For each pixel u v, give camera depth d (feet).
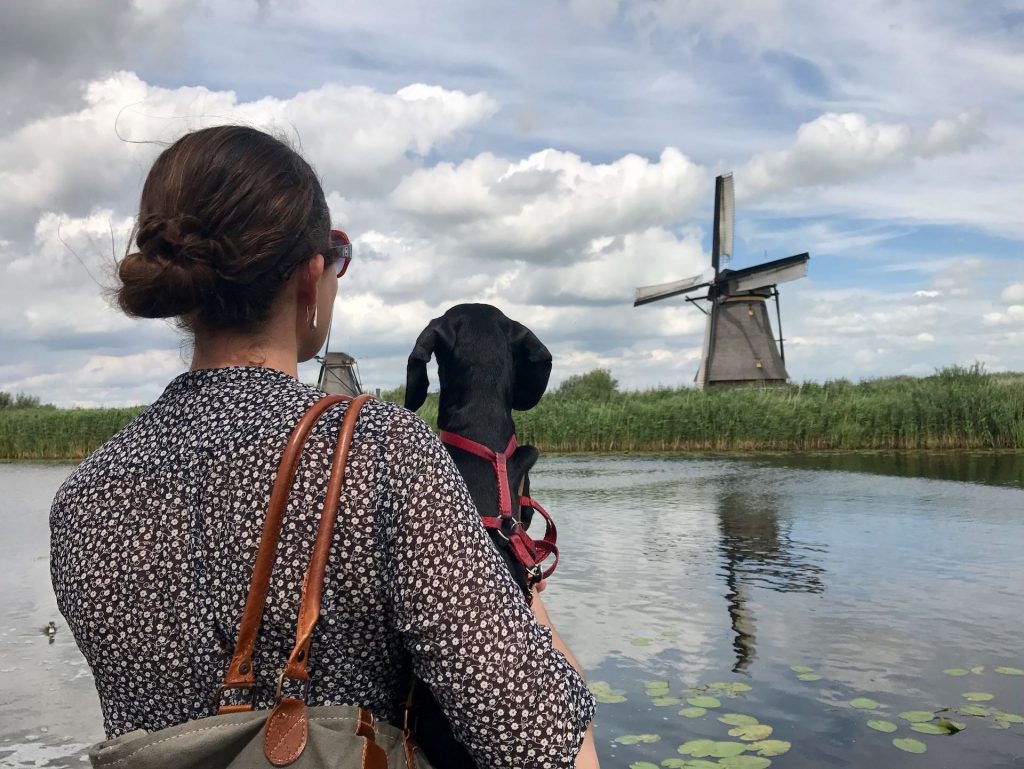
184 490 3.73
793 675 15.65
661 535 31.60
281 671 3.60
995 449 66.54
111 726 3.88
